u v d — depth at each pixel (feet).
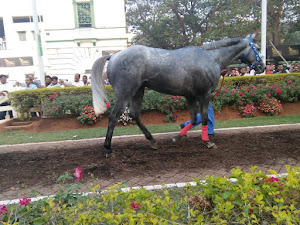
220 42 13.98
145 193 6.61
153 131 20.13
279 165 11.93
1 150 16.62
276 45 50.85
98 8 61.67
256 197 5.74
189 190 6.79
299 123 20.27
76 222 5.58
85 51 53.21
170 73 12.75
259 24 44.50
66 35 61.82
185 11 63.67
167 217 5.79
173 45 71.82
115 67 12.72
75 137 19.43
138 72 12.59
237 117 24.89
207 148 14.73
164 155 13.94
